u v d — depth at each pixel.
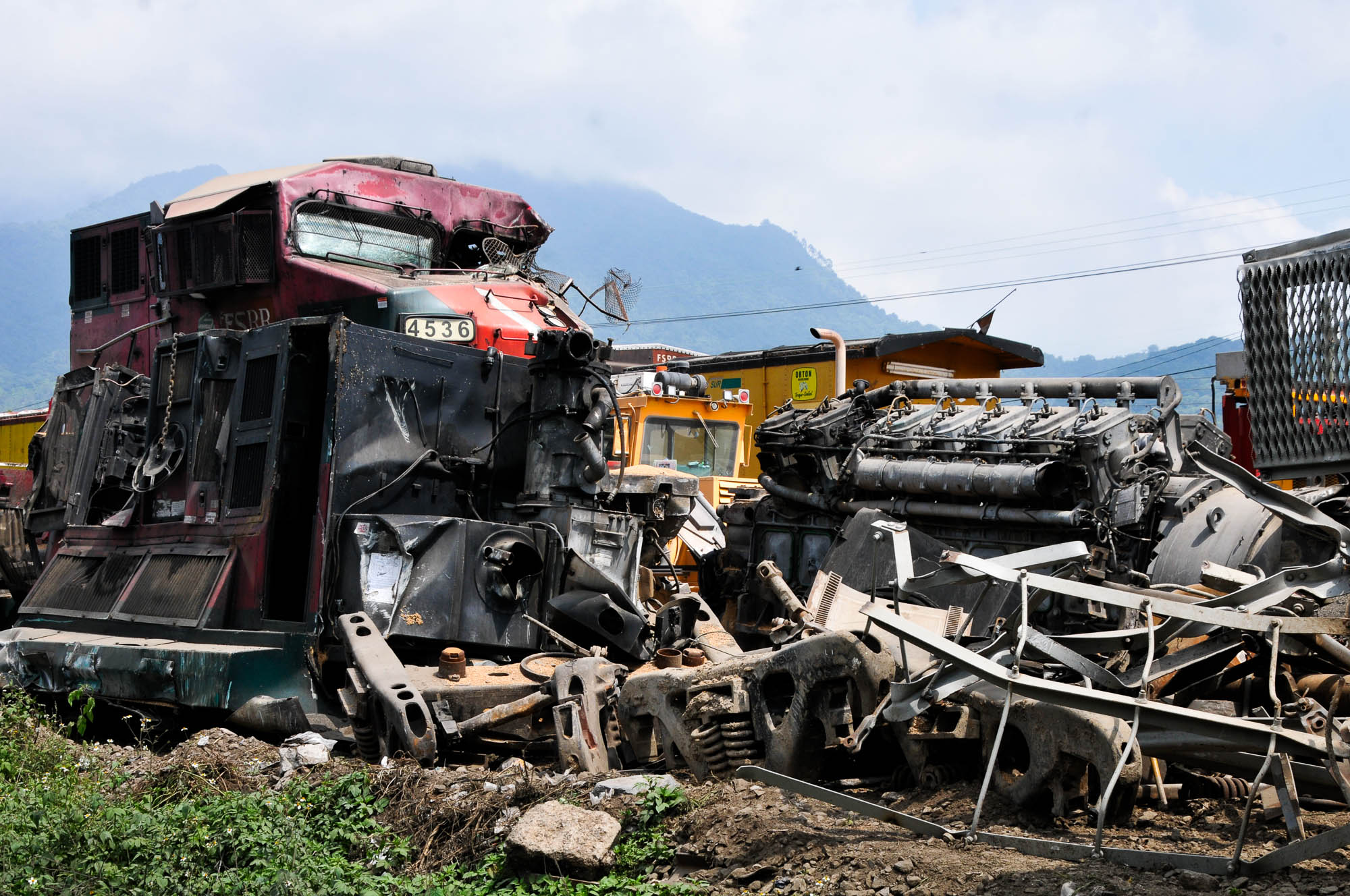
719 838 5.81
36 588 11.52
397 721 7.61
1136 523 10.32
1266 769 4.77
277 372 9.61
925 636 5.64
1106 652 6.19
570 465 9.88
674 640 9.49
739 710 6.86
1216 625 5.93
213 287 13.61
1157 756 5.67
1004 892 4.68
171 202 14.63
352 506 9.12
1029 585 5.77
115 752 8.86
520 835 5.86
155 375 10.88
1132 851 4.91
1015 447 10.90
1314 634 5.82
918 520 11.42
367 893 5.60
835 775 7.00
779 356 24.05
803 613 7.35
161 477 10.58
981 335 24.27
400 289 12.40
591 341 9.91
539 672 8.48
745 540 13.16
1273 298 7.14
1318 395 6.91
